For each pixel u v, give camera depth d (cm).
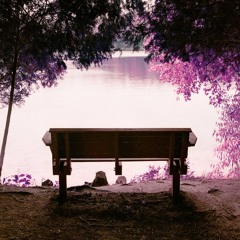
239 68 872
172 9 653
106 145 435
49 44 751
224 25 593
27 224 392
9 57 855
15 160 2438
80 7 688
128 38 724
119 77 10544
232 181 694
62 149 439
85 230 384
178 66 1215
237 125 1451
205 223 400
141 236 374
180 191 478
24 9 721
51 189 539
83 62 775
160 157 445
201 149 2591
